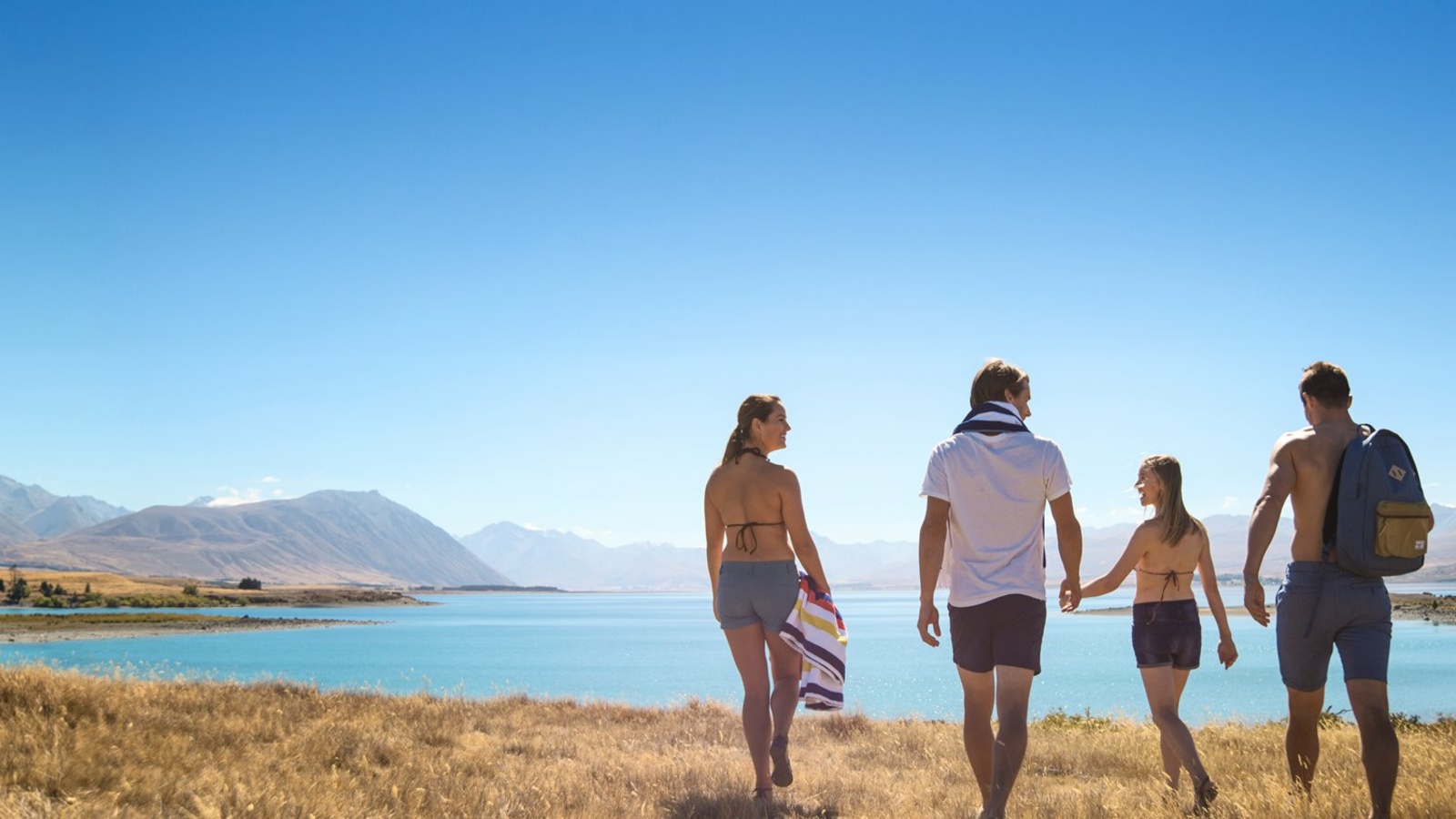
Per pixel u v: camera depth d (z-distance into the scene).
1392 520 4.60
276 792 5.33
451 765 7.25
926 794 6.58
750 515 6.46
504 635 115.31
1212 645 78.94
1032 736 10.33
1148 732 10.58
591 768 7.59
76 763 5.49
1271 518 4.98
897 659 69.00
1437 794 4.92
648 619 188.12
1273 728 10.77
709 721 11.88
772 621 6.36
